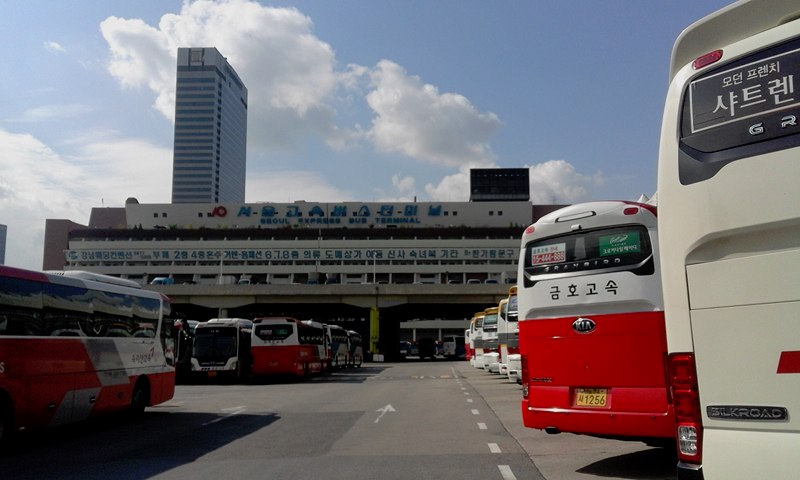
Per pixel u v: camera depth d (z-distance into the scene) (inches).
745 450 169.5
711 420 177.2
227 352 1155.9
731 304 175.5
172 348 663.8
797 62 168.4
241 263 4783.5
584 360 325.4
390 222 5167.3
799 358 163.3
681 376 184.1
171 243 4776.1
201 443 440.8
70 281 485.4
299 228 4948.3
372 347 2650.1
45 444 448.5
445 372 1592.0
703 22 188.7
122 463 370.0
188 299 2630.4
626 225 321.1
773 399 166.7
